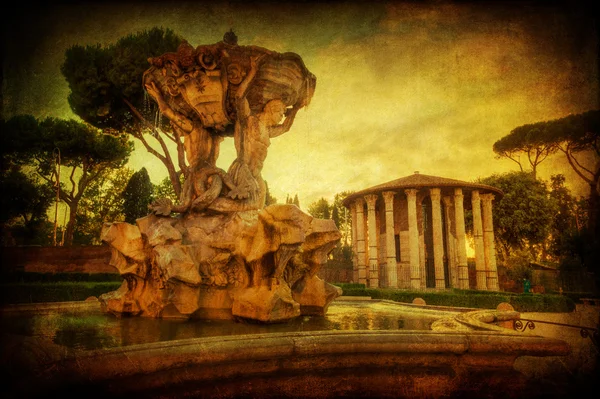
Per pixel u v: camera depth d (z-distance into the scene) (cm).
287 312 462
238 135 616
